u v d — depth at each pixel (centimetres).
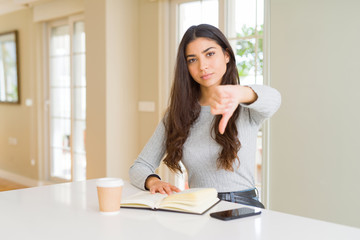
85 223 109
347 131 232
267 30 260
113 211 118
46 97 510
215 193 130
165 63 364
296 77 249
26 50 521
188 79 164
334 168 238
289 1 250
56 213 120
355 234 99
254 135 156
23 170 541
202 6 341
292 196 254
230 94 107
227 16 324
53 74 500
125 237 97
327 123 239
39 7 489
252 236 97
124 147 381
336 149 236
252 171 158
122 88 377
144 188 154
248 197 153
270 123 262
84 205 129
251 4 309
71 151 471
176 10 359
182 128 162
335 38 234
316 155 244
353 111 229
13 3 491
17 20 532
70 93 468
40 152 512
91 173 384
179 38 360
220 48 157
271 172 263
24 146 536
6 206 129
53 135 507
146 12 378
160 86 366
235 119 151
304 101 247
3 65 563
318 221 110
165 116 173
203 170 158
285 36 253
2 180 560
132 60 383
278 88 257
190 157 158
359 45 225
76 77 461
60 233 101
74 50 460
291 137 253
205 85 158
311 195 247
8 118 562
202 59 155
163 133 172
